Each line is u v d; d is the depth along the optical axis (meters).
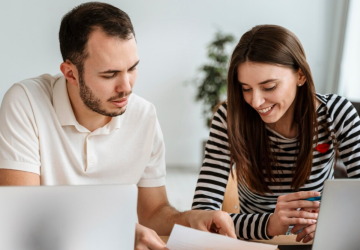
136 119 1.39
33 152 1.23
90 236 0.88
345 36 5.36
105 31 1.11
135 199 0.90
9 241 0.84
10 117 1.22
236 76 1.36
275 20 5.22
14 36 4.53
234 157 1.45
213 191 1.44
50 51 4.64
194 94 5.14
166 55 5.02
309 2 5.27
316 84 5.47
